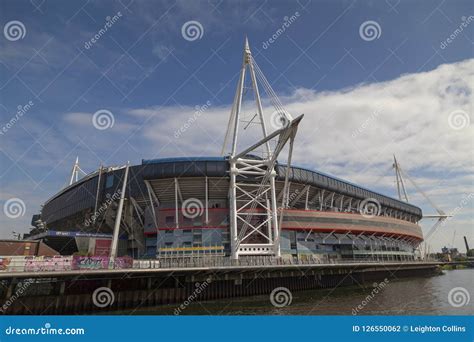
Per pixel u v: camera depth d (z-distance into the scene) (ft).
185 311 105.29
